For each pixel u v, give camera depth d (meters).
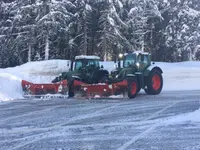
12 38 33.28
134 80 16.38
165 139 7.95
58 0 31.59
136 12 35.47
